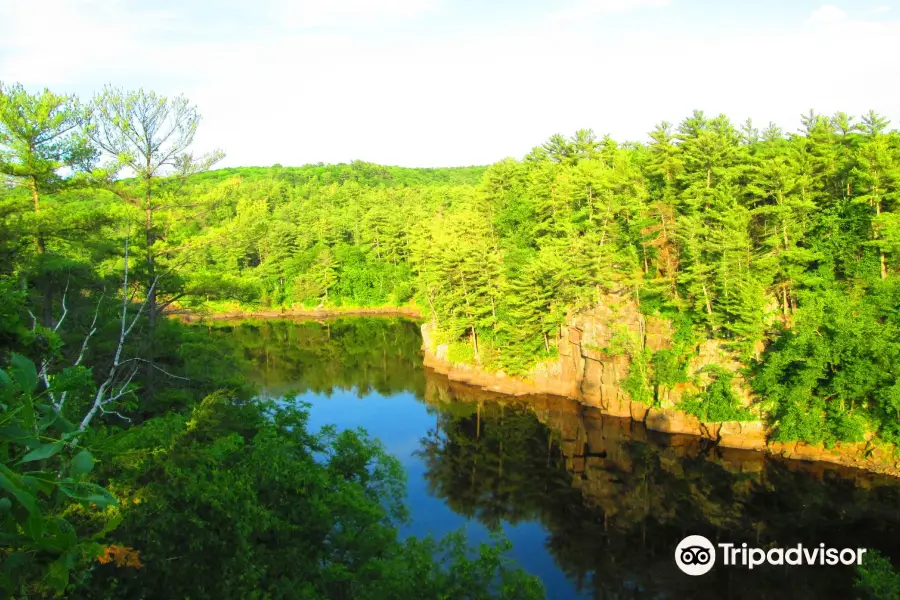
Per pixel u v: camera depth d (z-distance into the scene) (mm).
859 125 51250
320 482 16594
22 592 4691
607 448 42750
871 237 42406
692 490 36094
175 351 29094
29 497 3430
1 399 3969
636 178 58750
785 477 36625
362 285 105875
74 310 25359
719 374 41875
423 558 13484
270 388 58312
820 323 38562
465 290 59656
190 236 29375
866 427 36969
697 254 44406
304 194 160625
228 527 11547
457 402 53719
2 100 23391
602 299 51625
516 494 36406
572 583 27000
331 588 15211
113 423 22391
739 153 51719
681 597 25703
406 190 139625
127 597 9812
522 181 78312
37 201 24969
